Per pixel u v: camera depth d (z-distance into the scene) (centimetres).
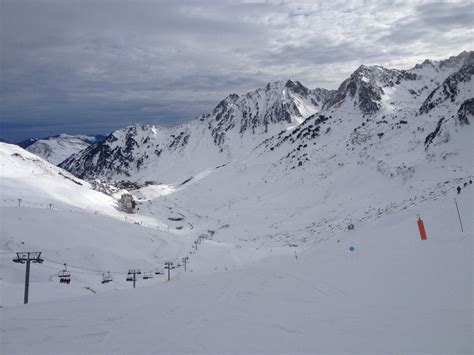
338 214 8825
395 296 962
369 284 1139
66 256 5441
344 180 11644
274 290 1259
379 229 2625
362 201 9012
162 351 732
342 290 1133
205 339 787
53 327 947
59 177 15250
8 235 5662
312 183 13050
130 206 13575
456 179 6769
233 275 1684
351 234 2948
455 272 1060
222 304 1118
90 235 6731
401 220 2617
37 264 4594
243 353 686
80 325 959
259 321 895
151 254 6844
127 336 845
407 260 1356
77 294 3189
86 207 11538
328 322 826
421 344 632
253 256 6806
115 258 5847
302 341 721
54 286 3422
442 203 2664
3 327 961
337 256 1845
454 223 1898
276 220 10912
